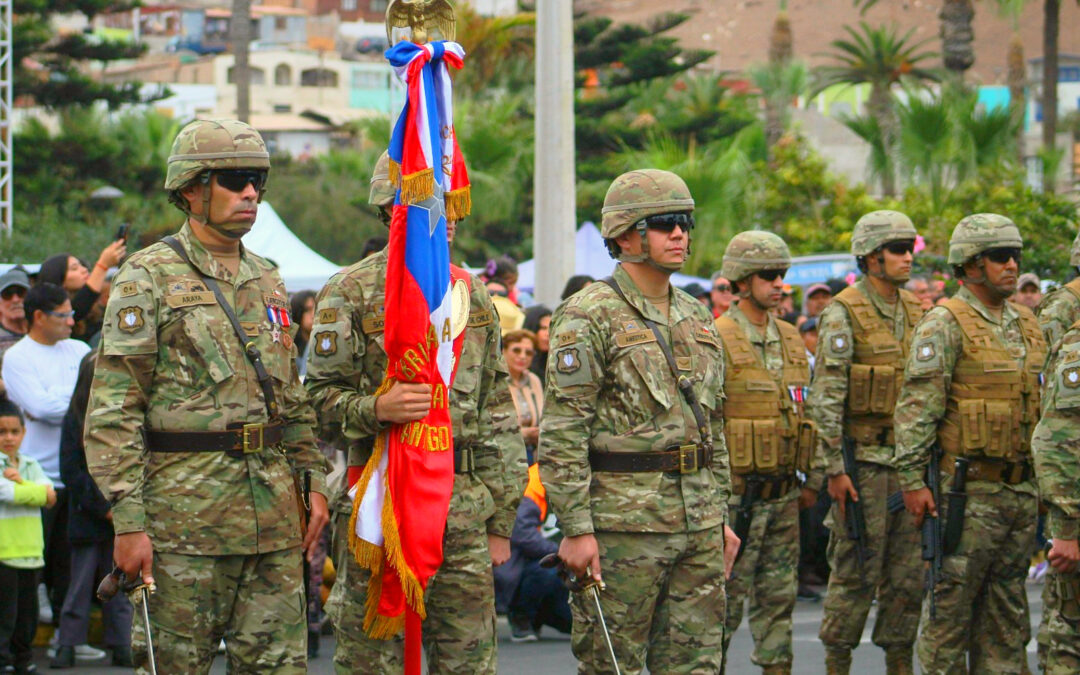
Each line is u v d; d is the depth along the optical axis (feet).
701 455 25.09
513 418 24.88
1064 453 27.20
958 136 124.77
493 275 55.57
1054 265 92.48
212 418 22.29
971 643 30.81
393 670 23.75
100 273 41.16
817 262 84.12
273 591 22.82
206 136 22.48
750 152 183.62
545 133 57.57
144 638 21.84
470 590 23.72
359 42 361.30
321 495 23.75
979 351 29.96
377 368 23.86
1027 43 349.82
